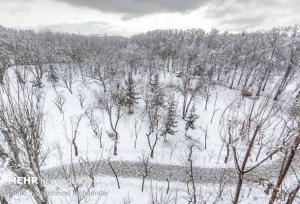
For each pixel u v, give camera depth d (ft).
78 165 125.29
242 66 270.26
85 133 154.30
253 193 103.45
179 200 96.78
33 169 36.81
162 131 151.94
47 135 142.82
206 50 283.79
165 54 351.67
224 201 95.86
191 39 422.00
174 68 293.84
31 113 35.99
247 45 307.37
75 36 440.04
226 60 272.31
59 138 144.77
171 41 399.03
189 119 161.27
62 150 135.74
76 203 89.25
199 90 208.13
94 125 147.95
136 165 132.16
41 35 415.23
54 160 126.00
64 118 164.55
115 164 131.03
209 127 167.02
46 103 177.47
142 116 173.58
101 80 198.59
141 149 145.89
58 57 242.58
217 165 133.80
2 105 32.45
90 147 143.13
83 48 310.04
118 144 148.15
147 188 111.34
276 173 119.14
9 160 33.88
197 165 133.69
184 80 206.90
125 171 125.90
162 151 145.59
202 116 180.34
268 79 195.93
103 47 337.72
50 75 201.16
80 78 230.27
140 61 279.90
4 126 32.83
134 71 279.90
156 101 159.22
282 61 225.76
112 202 98.43
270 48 258.98
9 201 84.02
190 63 249.14
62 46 287.69
